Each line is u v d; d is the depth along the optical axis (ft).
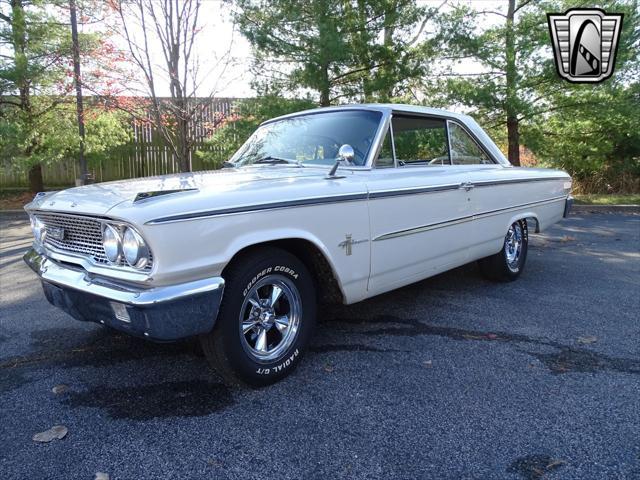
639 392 9.44
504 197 15.62
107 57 28.55
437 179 12.94
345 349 11.54
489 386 9.70
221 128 34.45
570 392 9.45
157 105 26.81
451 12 36.32
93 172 48.26
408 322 13.30
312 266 10.89
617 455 7.52
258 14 34.32
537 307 14.53
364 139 12.28
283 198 9.36
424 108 14.08
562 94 39.24
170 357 11.14
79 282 8.91
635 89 39.68
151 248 7.75
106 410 8.91
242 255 9.25
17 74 36.06
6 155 37.04
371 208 11.08
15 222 33.30
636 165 46.47
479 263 17.07
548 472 7.15
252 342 9.63
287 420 8.54
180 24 25.66
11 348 11.71
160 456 7.56
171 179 10.52
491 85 36.58
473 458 7.47
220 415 8.71
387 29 35.35
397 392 9.48
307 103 32.76
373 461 7.41
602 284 17.06
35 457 7.54
